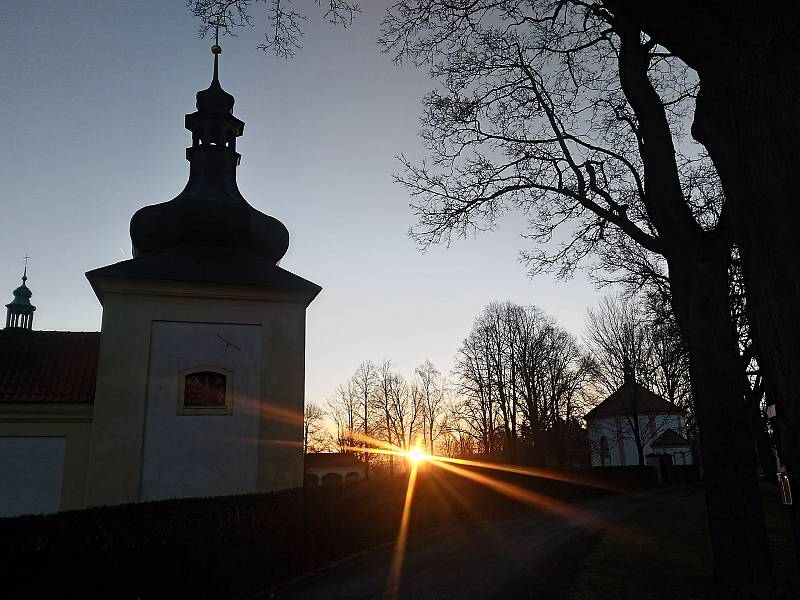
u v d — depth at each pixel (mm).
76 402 16859
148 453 16688
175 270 18391
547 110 13672
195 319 18094
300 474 17766
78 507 16141
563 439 48156
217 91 22297
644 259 20062
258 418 17844
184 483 16734
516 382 49281
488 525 21047
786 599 8109
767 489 30500
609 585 9836
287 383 18375
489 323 50969
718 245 9375
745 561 8477
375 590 11266
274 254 21281
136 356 17234
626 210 13016
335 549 14727
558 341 49469
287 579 12508
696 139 5293
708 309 9273
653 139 10078
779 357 4051
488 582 11461
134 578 9297
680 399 39969
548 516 23672
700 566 11133
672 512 23172
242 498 11781
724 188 4605
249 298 18703
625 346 45875
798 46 4145
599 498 33062
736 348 9211
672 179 9859
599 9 10875
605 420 62406
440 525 21031
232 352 18188
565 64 13789
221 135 21781
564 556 13789
